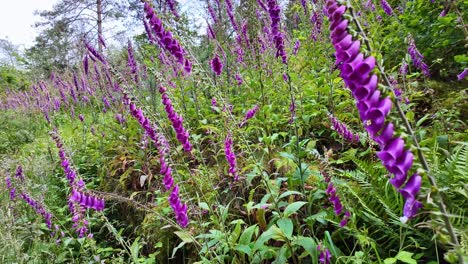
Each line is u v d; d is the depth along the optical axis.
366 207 2.46
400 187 1.14
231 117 2.82
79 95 9.80
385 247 2.52
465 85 4.21
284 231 2.29
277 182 2.85
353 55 1.12
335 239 2.71
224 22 6.14
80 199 2.61
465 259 1.05
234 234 2.58
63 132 8.36
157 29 2.61
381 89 1.10
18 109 13.63
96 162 6.16
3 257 3.58
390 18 5.63
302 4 5.93
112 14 20.77
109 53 5.64
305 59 5.61
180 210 2.40
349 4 1.17
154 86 5.12
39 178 5.84
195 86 4.80
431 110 3.72
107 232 4.71
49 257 3.90
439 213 1.06
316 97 4.33
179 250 3.65
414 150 1.09
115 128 6.41
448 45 4.45
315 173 2.83
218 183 3.70
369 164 2.96
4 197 5.09
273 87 4.64
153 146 5.30
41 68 20.75
